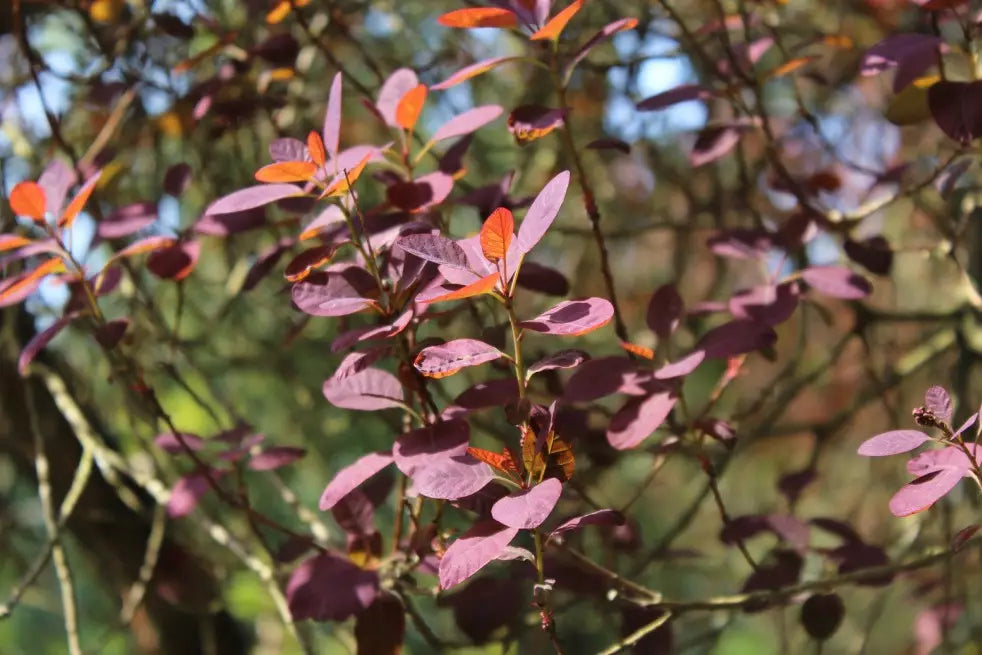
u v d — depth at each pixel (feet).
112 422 6.33
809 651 5.84
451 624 7.39
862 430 7.36
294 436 7.16
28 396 4.72
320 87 5.70
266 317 6.50
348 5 5.16
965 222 4.54
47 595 6.82
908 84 3.84
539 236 3.15
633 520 4.20
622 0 5.37
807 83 6.09
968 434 3.94
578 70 5.39
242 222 3.94
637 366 3.59
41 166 4.90
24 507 7.50
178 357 5.72
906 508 3.24
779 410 4.87
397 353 3.47
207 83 4.48
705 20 5.46
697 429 3.68
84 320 4.77
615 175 6.79
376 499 3.76
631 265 7.36
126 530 5.42
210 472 3.92
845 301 4.98
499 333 3.75
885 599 5.01
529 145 5.48
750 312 3.82
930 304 6.64
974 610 6.04
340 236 3.59
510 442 4.52
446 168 3.79
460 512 4.13
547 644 4.98
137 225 4.05
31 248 3.76
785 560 4.02
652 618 3.89
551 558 3.87
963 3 3.69
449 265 3.16
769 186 4.36
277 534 7.47
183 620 5.72
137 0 4.87
